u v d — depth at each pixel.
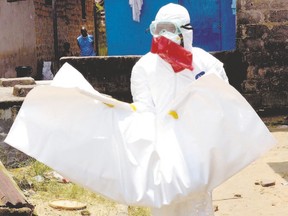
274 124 9.62
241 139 2.97
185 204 3.11
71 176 2.96
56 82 3.06
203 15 12.05
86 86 3.10
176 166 2.92
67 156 2.97
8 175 4.25
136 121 3.08
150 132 3.04
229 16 11.97
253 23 10.64
